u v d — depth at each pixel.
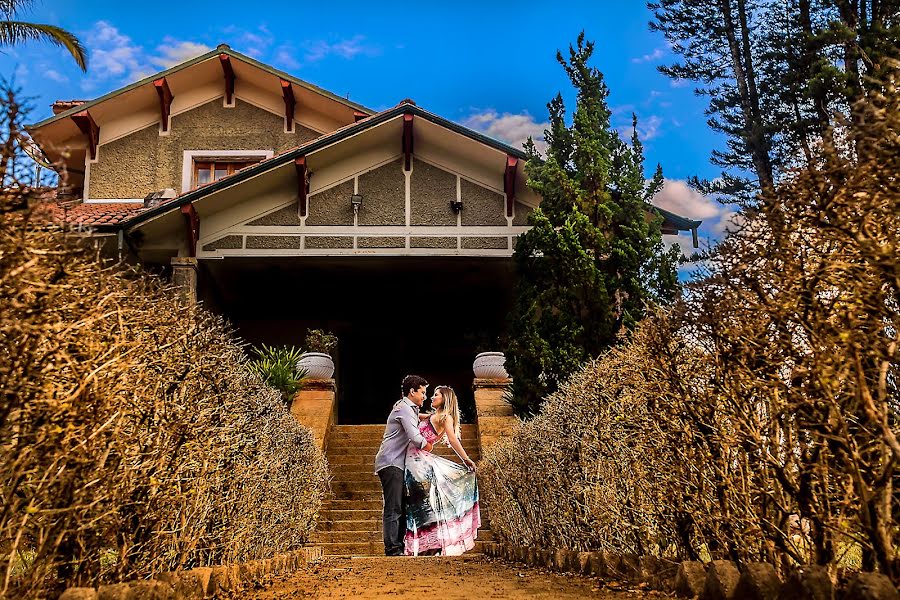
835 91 15.35
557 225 13.42
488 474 10.12
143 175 18.11
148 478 3.61
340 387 19.30
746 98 22.70
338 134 15.01
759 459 3.35
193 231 14.84
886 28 16.06
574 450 5.75
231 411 5.20
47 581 3.23
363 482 12.36
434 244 15.59
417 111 15.21
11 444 2.69
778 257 3.07
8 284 2.51
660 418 4.16
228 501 5.00
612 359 5.32
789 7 22.30
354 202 15.45
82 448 2.94
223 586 4.68
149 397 3.68
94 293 3.09
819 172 2.83
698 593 3.75
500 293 18.33
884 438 2.61
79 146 18.20
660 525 4.39
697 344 3.90
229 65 18.30
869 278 2.70
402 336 19.67
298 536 8.45
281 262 15.84
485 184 15.87
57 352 2.78
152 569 3.82
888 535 2.71
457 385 19.48
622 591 4.46
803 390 3.04
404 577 6.11
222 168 18.47
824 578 2.93
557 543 6.55
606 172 13.30
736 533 3.58
